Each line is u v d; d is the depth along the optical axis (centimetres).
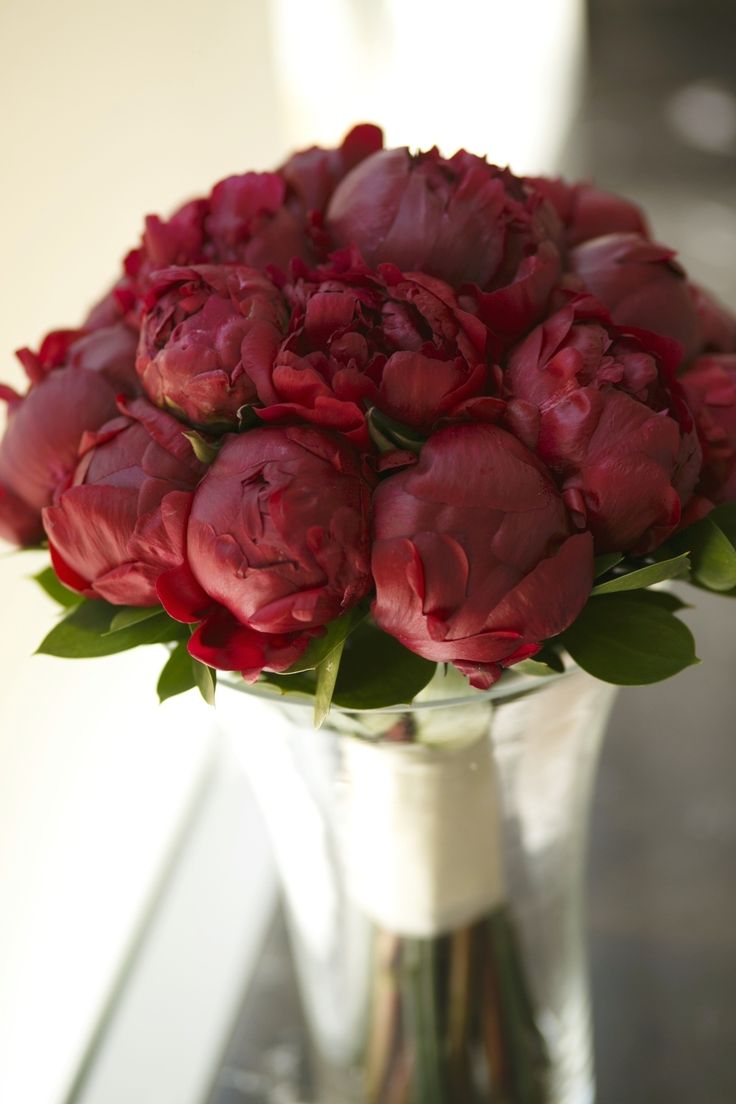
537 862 77
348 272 60
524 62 251
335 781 71
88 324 68
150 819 116
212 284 60
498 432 58
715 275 183
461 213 61
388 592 57
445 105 232
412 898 75
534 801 74
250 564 57
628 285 64
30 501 65
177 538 59
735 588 67
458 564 56
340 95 189
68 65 98
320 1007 84
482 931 77
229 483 57
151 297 61
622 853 109
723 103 242
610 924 103
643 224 71
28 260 93
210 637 58
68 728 99
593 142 233
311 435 57
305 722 67
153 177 119
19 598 92
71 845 99
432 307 59
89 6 101
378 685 63
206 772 128
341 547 57
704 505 62
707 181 212
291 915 82
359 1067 83
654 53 270
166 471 60
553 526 58
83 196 103
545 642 63
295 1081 96
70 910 99
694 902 104
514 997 79
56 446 63
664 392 61
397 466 58
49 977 95
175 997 103
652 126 236
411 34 221
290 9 162
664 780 116
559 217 67
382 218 62
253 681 60
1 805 89
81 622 66
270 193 64
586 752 75
